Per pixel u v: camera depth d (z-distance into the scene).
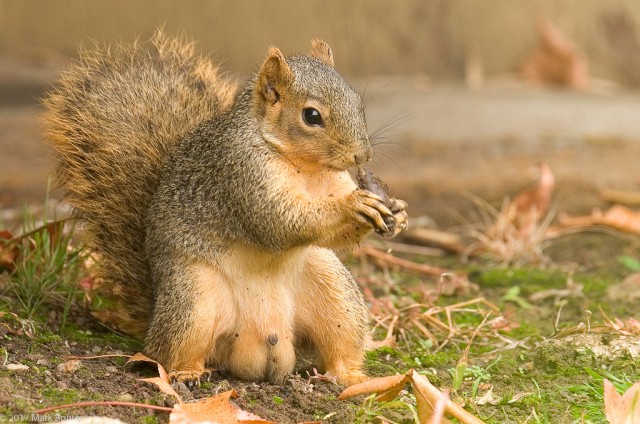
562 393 8.76
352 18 25.22
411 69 25.61
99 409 7.63
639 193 16.38
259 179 8.91
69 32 23.75
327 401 8.28
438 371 9.44
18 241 10.84
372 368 9.45
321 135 8.91
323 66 9.26
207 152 9.28
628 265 12.82
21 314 9.77
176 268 9.02
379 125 20.45
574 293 11.96
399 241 14.75
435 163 18.77
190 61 11.19
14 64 22.97
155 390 8.23
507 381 9.13
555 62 25.44
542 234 14.08
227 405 7.60
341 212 8.74
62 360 8.71
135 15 23.92
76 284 10.70
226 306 9.07
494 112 21.89
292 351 9.25
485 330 10.61
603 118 21.62
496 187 17.05
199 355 8.91
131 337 10.09
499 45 25.86
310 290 9.32
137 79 10.80
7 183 16.30
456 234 14.91
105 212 10.05
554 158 18.91
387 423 7.79
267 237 8.91
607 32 26.11
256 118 9.09
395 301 11.26
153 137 10.27
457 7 25.72
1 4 23.45
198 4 24.14
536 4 25.95
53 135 10.37
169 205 9.30
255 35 24.52
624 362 9.48
